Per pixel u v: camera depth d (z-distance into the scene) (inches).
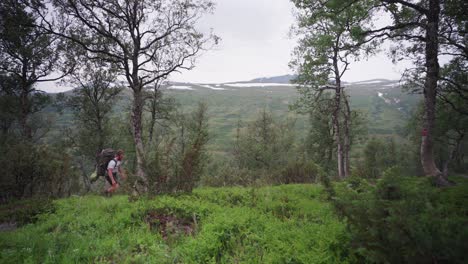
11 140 563.5
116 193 424.8
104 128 1201.4
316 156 1520.7
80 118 1216.8
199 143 394.3
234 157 1627.7
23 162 414.9
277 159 1482.5
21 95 963.3
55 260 191.0
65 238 225.0
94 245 215.3
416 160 1565.0
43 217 294.5
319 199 362.0
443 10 456.8
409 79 495.2
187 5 651.5
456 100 650.8
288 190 438.0
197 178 385.7
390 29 485.7
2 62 845.8
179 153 386.6
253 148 1493.6
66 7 588.1
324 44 757.3
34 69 882.1
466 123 995.3
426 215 141.6
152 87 1061.8
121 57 643.5
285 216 290.7
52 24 610.9
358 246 159.3
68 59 820.0
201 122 1264.8
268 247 205.9
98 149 1142.3
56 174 438.3
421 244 131.3
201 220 268.2
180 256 198.5
